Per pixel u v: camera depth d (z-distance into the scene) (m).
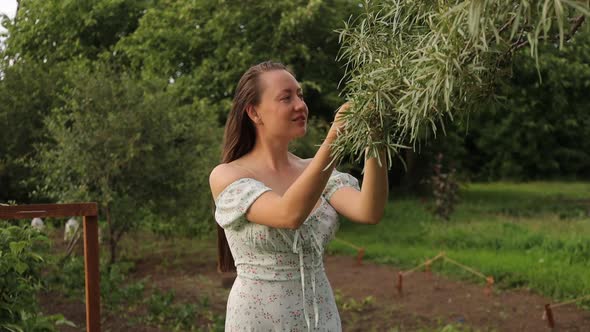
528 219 12.93
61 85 11.91
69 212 3.40
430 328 6.11
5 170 11.32
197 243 11.05
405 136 1.79
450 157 18.12
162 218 9.00
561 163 25.44
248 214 2.16
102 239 9.15
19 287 3.68
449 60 1.48
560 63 14.80
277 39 13.16
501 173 24.69
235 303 2.29
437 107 1.61
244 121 2.36
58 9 16.16
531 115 21.81
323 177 1.96
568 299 6.94
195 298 7.21
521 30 1.53
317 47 13.94
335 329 2.31
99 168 8.00
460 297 7.25
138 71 15.07
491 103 1.73
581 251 8.88
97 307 3.51
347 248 10.49
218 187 2.30
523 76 15.18
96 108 8.20
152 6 16.45
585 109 18.05
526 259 8.70
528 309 6.66
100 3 16.08
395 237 11.45
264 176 2.32
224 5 13.13
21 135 11.46
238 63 13.15
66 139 8.00
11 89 11.55
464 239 10.56
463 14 1.39
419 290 7.65
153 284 7.98
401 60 1.69
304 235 2.23
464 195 18.83
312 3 12.65
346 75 1.89
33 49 16.50
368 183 2.20
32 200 11.69
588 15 1.20
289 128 2.25
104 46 17.12
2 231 3.87
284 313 2.23
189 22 13.89
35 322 3.69
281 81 2.24
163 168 8.45
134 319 6.20
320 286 2.31
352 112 1.79
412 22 1.74
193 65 14.05
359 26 1.91
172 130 8.48
